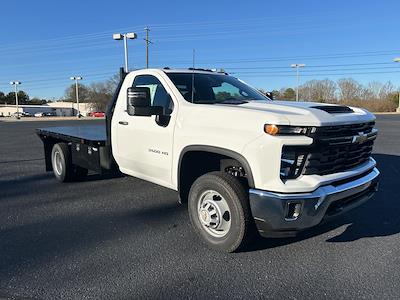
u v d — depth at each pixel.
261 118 3.90
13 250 4.43
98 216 5.65
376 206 6.07
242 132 4.02
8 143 17.89
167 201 6.39
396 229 5.04
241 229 4.05
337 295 3.42
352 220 5.39
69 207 6.12
